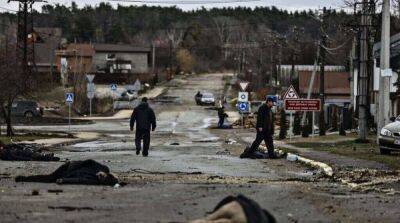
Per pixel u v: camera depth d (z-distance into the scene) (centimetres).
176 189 2462
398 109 7662
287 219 1862
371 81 8306
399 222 1867
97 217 1820
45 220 1759
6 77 6712
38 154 3834
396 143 4297
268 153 4284
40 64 19588
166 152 4841
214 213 1433
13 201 2081
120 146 5641
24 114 11131
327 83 13375
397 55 7638
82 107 13388
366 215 1972
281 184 2716
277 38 16538
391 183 2794
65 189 2389
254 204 1412
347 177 3028
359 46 6100
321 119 7294
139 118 4394
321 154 4378
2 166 3400
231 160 4075
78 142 6303
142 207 2012
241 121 10050
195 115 12325
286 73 16588
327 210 2041
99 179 2556
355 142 5803
